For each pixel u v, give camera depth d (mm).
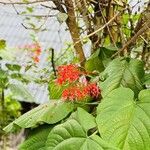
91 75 1000
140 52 1126
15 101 2131
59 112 882
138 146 749
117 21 1064
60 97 1000
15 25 3338
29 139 909
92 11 1135
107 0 1052
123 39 1047
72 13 1025
